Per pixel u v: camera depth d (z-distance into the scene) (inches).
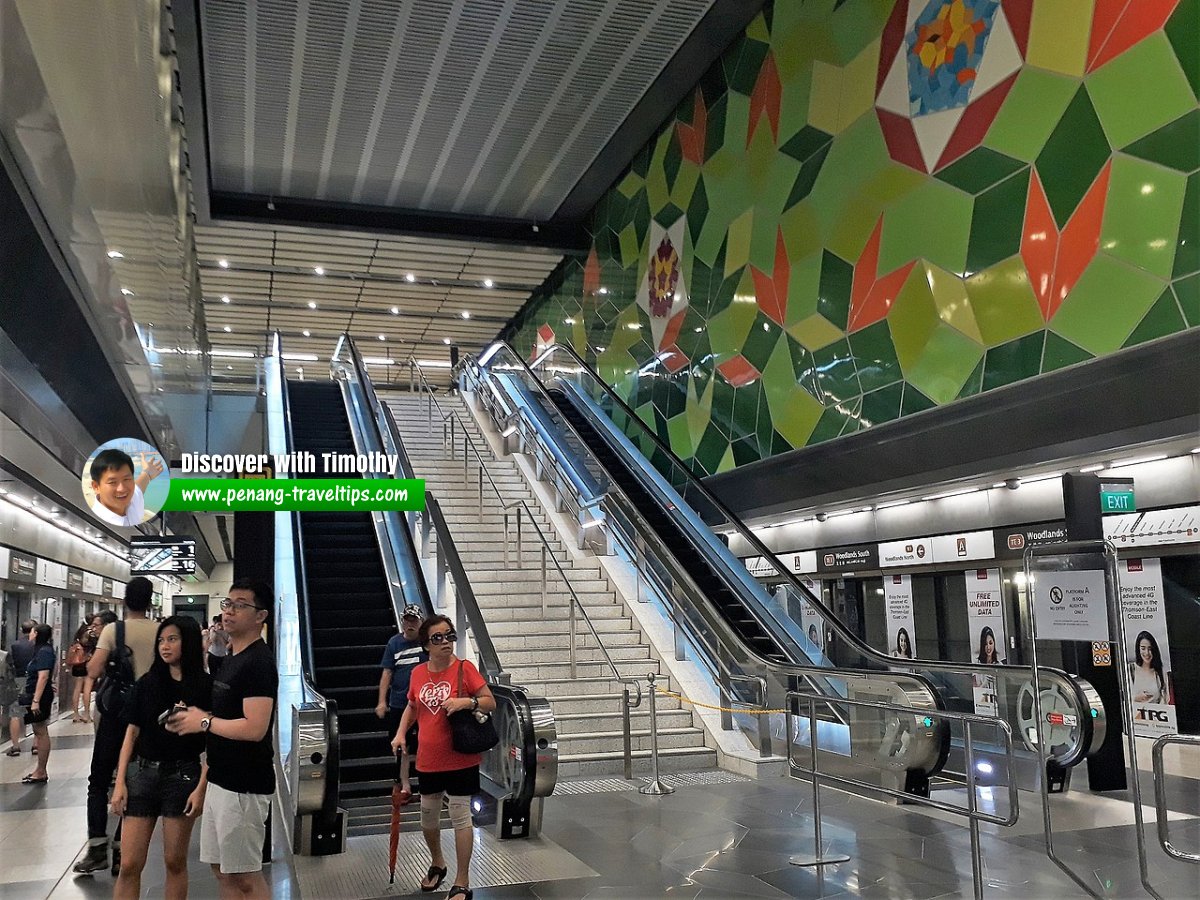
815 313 453.4
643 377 643.5
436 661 199.6
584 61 544.7
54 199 199.0
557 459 520.7
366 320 938.7
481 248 754.8
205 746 169.6
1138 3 291.7
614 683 369.4
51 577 589.6
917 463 376.8
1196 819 244.8
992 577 383.6
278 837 252.1
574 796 293.1
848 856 219.1
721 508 441.7
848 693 304.5
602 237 724.0
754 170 510.3
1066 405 306.8
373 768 282.0
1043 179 325.4
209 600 1405.0
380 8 484.7
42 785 343.3
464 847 191.8
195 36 486.6
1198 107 271.6
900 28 400.5
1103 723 260.4
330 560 432.1
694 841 235.8
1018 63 338.3
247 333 976.9
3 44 138.3
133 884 163.6
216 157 635.5
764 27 504.1
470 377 735.7
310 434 584.7
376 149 632.4
